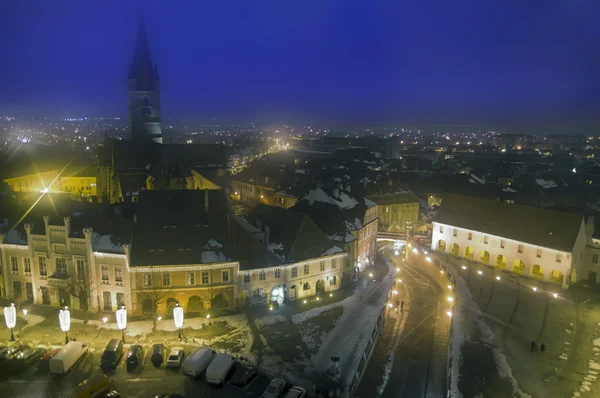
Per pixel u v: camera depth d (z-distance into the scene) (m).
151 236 72.94
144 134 147.38
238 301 74.81
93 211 80.50
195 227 75.00
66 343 61.47
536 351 62.31
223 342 63.94
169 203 76.81
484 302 79.31
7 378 53.75
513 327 69.38
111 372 55.56
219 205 78.12
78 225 73.19
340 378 55.88
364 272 97.81
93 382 49.56
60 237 71.75
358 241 95.56
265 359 59.69
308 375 56.38
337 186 102.50
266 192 148.62
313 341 65.12
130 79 144.75
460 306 77.25
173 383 53.59
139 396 50.88
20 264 74.19
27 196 93.88
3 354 56.94
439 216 109.69
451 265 99.50
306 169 185.88
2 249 74.19
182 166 127.44
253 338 65.44
